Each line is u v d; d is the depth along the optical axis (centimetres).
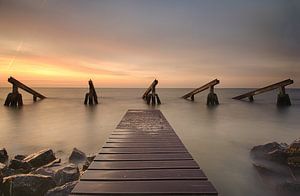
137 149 573
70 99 4866
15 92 2983
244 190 613
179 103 3662
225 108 2916
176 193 321
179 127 1590
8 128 1525
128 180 367
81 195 316
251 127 1598
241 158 873
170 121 1862
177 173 399
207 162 836
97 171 410
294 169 704
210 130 1481
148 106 3152
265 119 1992
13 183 502
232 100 4441
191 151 985
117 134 768
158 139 692
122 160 480
